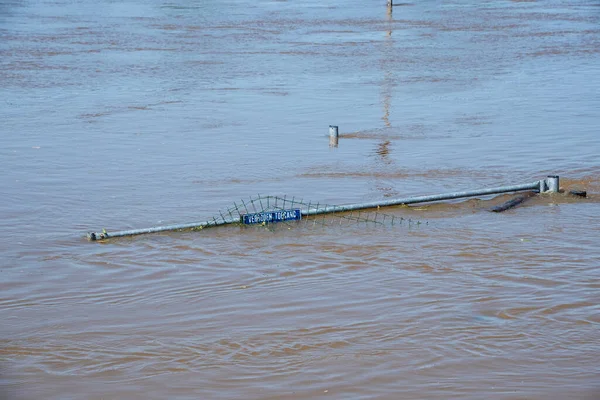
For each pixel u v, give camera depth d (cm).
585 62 7525
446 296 2473
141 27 11119
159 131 4834
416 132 4750
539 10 13362
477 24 11156
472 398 1916
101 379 2034
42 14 13338
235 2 15662
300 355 2127
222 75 6956
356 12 13212
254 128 4903
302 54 8225
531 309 2375
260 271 2714
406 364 2072
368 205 3366
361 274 2667
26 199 3531
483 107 5472
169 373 2056
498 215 3278
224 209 3397
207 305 2450
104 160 4175
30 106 5634
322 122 5066
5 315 2402
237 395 1950
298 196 3572
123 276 2692
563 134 4634
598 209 3338
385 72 7044
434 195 3444
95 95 6059
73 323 2344
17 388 1995
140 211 3375
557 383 1977
